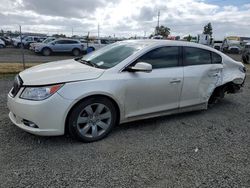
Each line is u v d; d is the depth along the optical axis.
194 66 4.79
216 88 5.45
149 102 4.27
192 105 4.88
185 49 4.72
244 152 3.72
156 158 3.43
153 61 4.30
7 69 9.84
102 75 3.81
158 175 3.04
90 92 3.63
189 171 3.15
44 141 3.76
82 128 3.72
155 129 4.41
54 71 3.89
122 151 3.58
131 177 2.98
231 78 5.49
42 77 3.62
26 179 2.85
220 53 5.39
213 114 5.37
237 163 3.40
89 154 3.45
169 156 3.49
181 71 4.56
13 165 3.10
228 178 3.04
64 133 3.61
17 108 3.54
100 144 3.76
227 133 4.39
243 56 19.75
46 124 3.45
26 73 3.93
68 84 3.53
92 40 27.12
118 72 3.95
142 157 3.44
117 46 4.77
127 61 4.05
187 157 3.49
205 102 5.08
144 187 2.81
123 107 4.02
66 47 23.09
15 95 3.64
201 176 3.06
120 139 3.96
